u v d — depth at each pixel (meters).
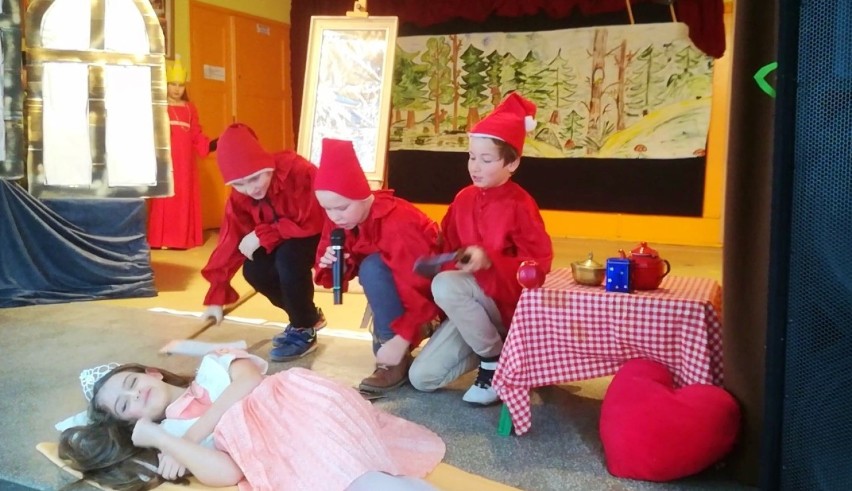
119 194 3.80
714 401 1.72
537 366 2.00
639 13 5.95
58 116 3.66
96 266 3.79
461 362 2.41
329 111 3.28
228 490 1.68
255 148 2.58
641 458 1.76
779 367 1.26
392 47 3.24
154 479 1.73
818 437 1.24
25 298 3.62
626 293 1.94
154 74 3.80
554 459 1.92
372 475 1.54
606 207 6.28
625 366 1.90
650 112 6.02
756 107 1.66
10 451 1.95
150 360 2.76
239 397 1.78
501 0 6.29
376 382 2.43
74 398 2.36
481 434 2.09
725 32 5.67
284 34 7.20
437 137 6.88
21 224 3.61
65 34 3.64
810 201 1.21
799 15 1.19
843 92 1.17
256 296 3.92
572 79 6.25
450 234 2.41
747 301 1.72
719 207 5.91
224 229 2.77
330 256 2.49
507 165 2.21
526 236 2.25
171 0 5.77
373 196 2.41
